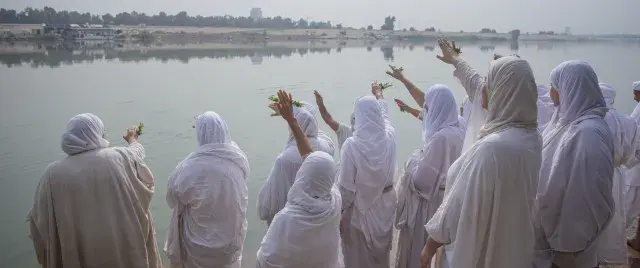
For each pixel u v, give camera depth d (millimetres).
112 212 3271
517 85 2148
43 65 19906
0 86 14484
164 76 18344
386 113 3889
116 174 3268
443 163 3301
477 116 2793
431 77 18094
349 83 16750
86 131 3242
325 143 3715
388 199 3441
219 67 22094
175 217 3406
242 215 3480
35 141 8859
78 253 3246
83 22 50219
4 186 6770
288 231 2514
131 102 12852
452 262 2295
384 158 3309
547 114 3773
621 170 3424
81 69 19406
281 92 2877
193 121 10773
